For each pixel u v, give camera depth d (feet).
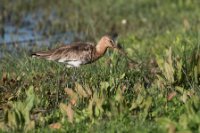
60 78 47.98
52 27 81.25
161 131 36.27
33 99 40.14
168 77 45.93
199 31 66.64
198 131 35.91
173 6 88.94
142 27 79.10
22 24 84.23
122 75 47.21
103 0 95.66
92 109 40.11
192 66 47.57
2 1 99.09
